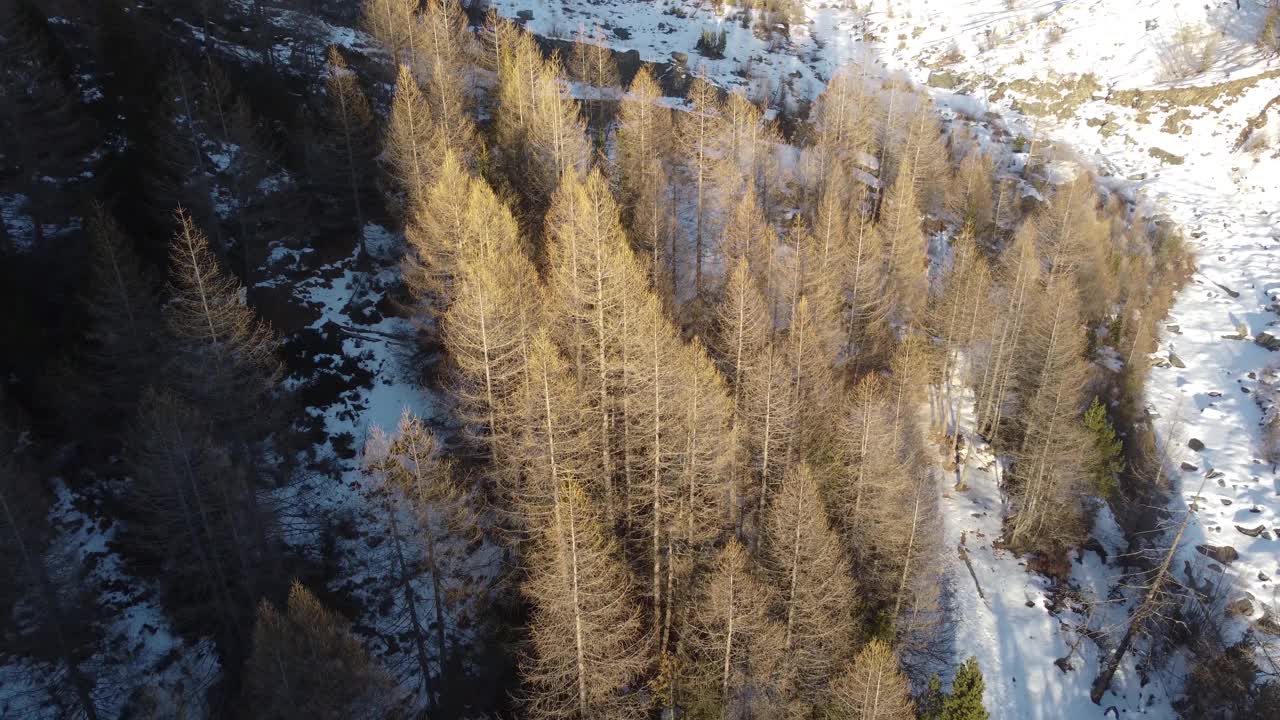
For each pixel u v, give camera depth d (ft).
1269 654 102.37
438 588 82.33
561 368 86.07
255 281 124.47
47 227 114.11
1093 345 150.51
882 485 93.76
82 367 96.68
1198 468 131.95
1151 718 98.73
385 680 75.36
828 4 341.82
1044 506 115.65
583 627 73.56
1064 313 119.55
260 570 87.40
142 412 83.56
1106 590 113.80
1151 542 118.01
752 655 77.87
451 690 86.74
